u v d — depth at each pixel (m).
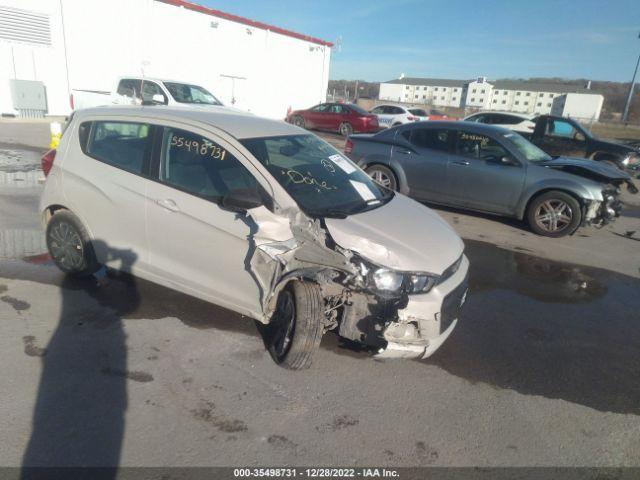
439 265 3.33
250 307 3.54
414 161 8.20
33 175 9.09
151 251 3.92
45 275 4.62
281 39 26.91
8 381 3.05
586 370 3.77
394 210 3.91
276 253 3.24
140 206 3.87
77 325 3.77
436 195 8.17
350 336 3.21
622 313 4.87
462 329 4.29
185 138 3.82
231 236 3.48
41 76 18.34
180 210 3.68
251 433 2.77
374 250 3.25
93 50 19.39
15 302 4.07
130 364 3.32
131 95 13.14
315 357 3.50
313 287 3.16
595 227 7.76
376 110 25.62
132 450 2.58
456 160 7.86
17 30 17.39
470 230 7.53
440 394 3.30
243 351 3.58
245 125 4.00
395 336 3.24
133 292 4.38
